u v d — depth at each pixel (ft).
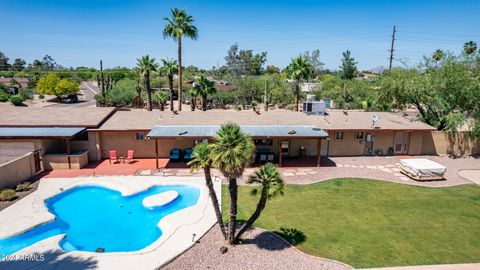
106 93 218.79
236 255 43.37
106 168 80.89
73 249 45.98
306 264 41.73
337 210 58.49
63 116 92.43
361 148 97.50
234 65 440.45
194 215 54.95
